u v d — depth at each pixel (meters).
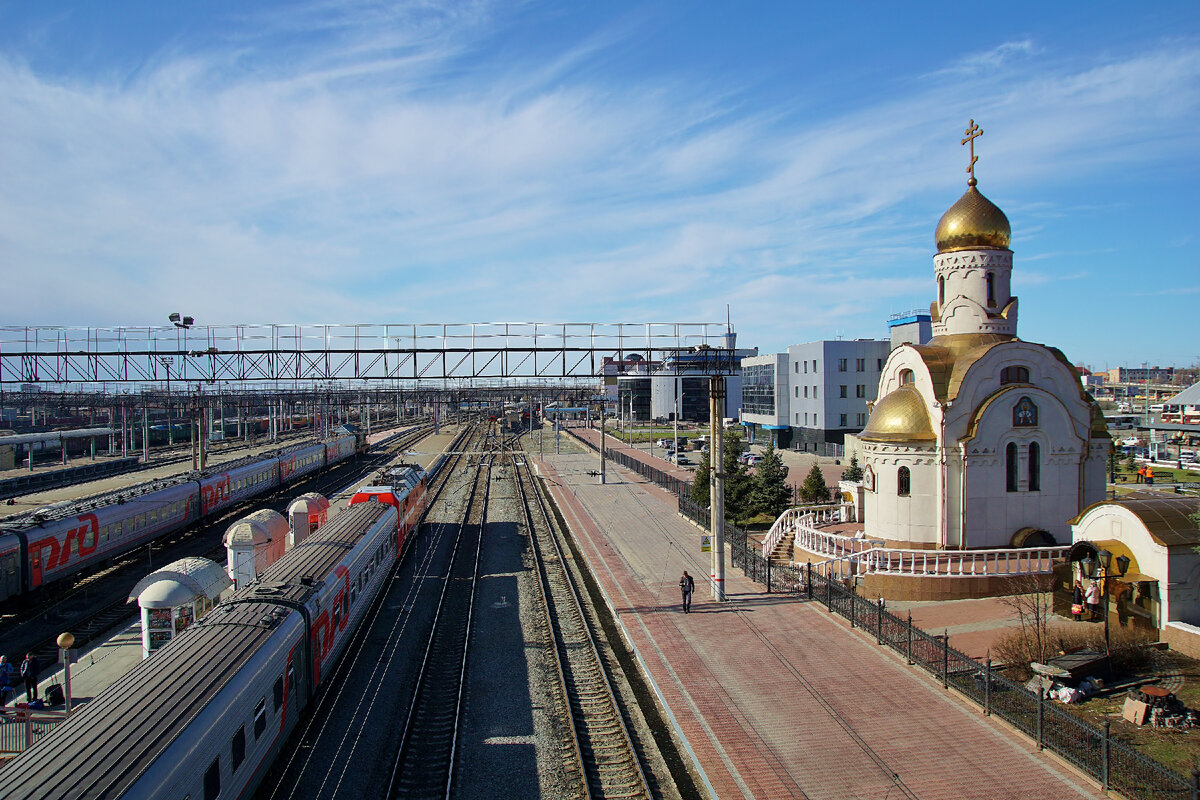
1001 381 30.08
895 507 30.61
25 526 28.64
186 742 11.84
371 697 20.59
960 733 17.38
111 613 28.41
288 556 23.52
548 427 150.12
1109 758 15.25
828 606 27.09
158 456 82.50
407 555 38.66
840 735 17.41
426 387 85.44
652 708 19.64
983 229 31.61
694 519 45.97
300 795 15.59
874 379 77.75
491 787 15.85
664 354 31.70
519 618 27.69
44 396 74.38
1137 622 22.52
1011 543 29.91
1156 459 68.88
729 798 14.89
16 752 16.56
